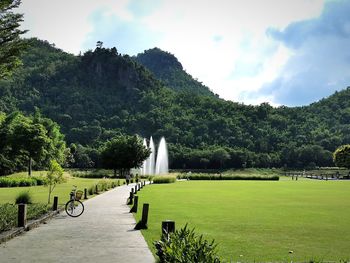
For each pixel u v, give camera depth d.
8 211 20.11
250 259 11.63
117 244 13.27
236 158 157.00
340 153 116.00
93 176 90.12
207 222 19.34
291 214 22.89
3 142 84.56
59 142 101.38
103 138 177.50
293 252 12.72
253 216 21.81
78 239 14.28
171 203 29.64
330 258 11.91
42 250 12.28
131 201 28.80
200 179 89.00
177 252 7.73
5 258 11.16
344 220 20.38
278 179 89.00
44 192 41.91
